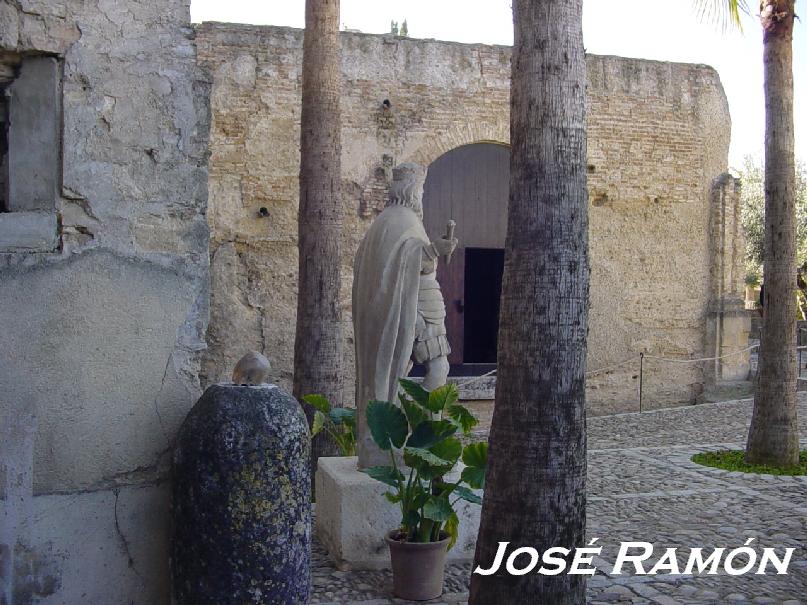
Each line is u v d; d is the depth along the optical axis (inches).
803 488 352.8
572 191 163.6
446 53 567.8
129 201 156.7
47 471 150.4
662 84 626.8
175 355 159.9
